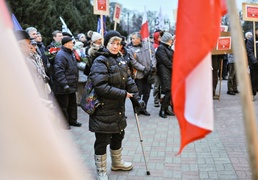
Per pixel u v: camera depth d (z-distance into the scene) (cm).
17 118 74
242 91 137
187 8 150
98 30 910
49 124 82
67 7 2827
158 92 778
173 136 516
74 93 582
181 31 153
